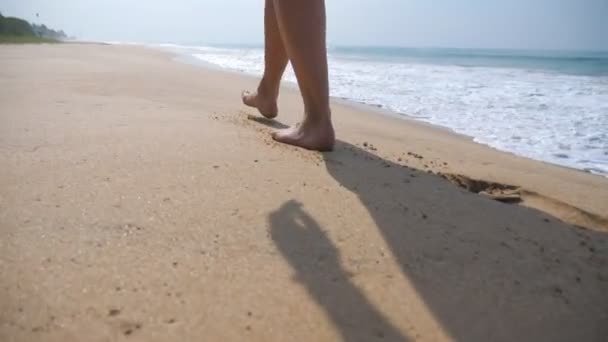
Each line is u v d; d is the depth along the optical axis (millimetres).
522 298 1091
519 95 6434
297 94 5469
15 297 902
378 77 9383
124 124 2400
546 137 3664
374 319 957
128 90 4020
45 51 11438
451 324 965
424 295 1060
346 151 2336
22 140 1970
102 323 854
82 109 2789
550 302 1087
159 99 3562
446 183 1970
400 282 1104
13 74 4809
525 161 2859
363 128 3457
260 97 2934
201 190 1540
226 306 948
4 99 3020
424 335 923
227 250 1173
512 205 1793
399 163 2297
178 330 861
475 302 1053
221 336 859
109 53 12688
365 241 1294
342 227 1364
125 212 1321
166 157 1854
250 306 957
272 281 1057
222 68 10250
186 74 6680
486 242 1370
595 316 1051
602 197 2104
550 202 2012
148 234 1210
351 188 1712
